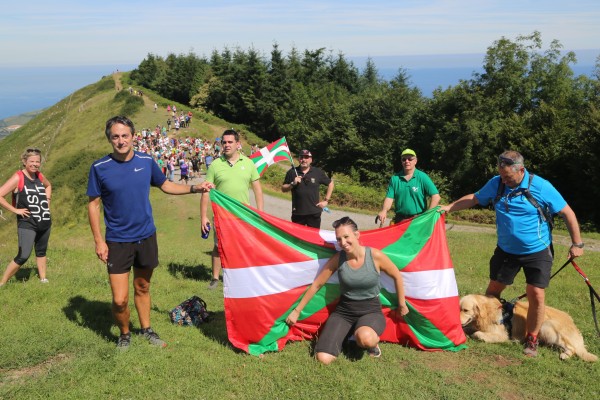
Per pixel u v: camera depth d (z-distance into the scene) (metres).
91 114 69.31
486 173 38.28
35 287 7.63
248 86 70.31
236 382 4.85
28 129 81.62
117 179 5.09
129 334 5.55
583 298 8.12
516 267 5.84
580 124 30.39
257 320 5.69
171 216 25.80
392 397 4.62
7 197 27.41
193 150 44.03
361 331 5.28
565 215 5.63
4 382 4.75
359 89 76.50
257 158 10.80
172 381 4.80
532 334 5.72
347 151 49.84
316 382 4.84
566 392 4.90
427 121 43.78
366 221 23.38
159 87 86.69
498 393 4.84
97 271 9.28
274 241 5.90
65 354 5.38
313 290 5.66
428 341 5.84
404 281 5.87
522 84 41.22
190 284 8.52
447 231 18.81
